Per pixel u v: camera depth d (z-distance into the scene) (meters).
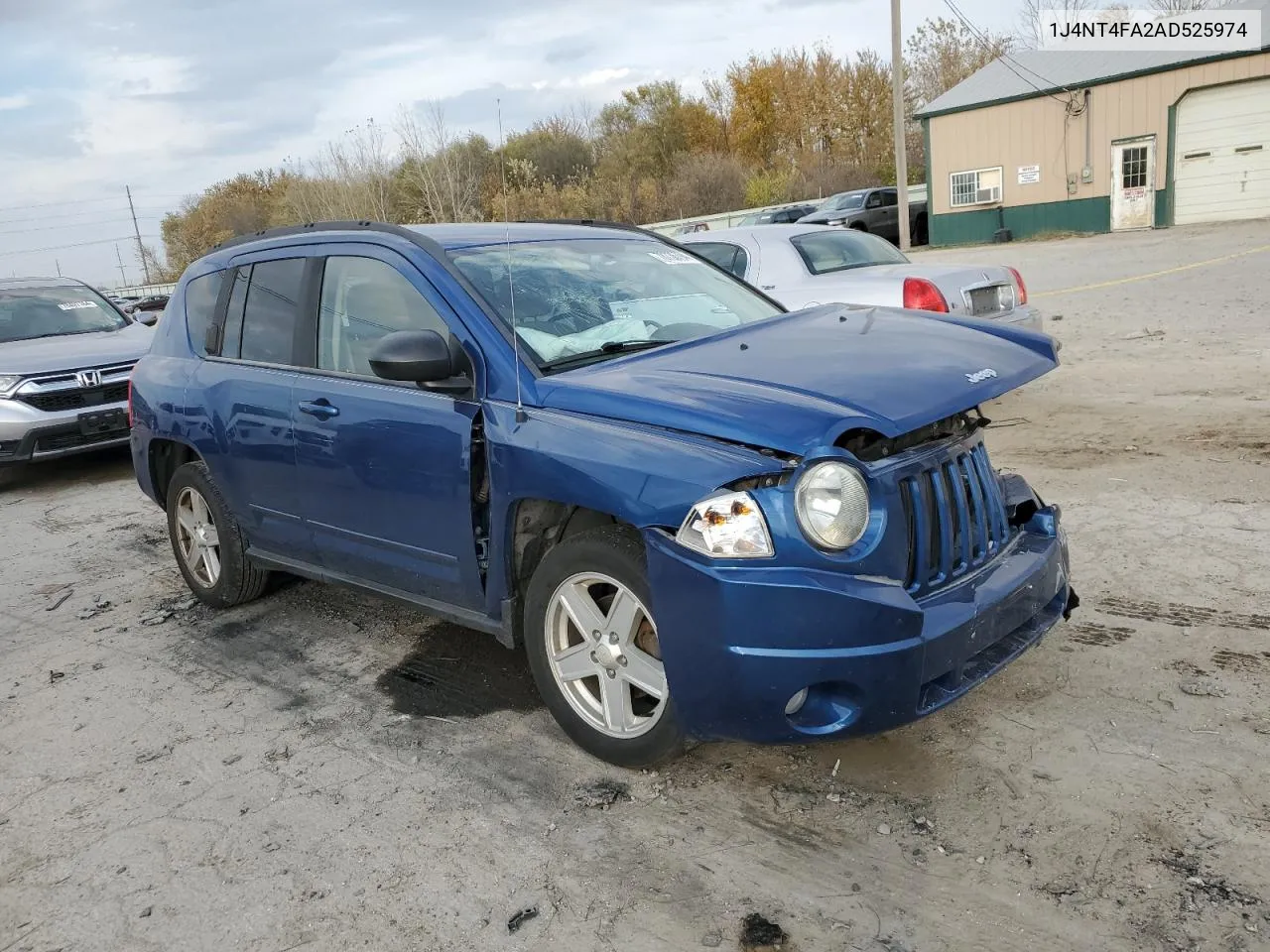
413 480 3.71
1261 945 2.37
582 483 3.07
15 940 2.80
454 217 9.69
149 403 5.15
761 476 2.78
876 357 3.34
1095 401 8.00
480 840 3.07
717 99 51.72
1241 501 5.37
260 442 4.41
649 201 41.34
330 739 3.80
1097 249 20.41
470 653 4.49
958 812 2.98
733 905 2.68
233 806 3.39
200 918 2.82
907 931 2.53
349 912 2.79
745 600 2.71
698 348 3.65
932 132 26.97
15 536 7.35
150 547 6.68
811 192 41.78
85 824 3.36
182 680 4.46
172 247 69.38
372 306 3.99
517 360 3.47
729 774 3.31
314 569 4.50
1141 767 3.11
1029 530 3.47
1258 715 3.34
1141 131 23.34
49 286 10.55
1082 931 2.47
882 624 2.71
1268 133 21.64
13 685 4.59
